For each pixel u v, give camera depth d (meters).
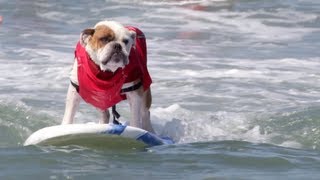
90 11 25.91
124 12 25.88
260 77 16.50
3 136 11.38
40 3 27.06
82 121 12.51
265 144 10.62
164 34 21.98
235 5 27.34
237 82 15.92
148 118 11.59
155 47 19.80
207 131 12.30
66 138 10.14
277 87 15.60
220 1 27.77
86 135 10.12
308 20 25.16
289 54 19.36
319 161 9.48
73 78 10.83
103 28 10.40
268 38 21.92
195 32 22.56
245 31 23.08
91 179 8.32
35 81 15.58
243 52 19.55
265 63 18.09
